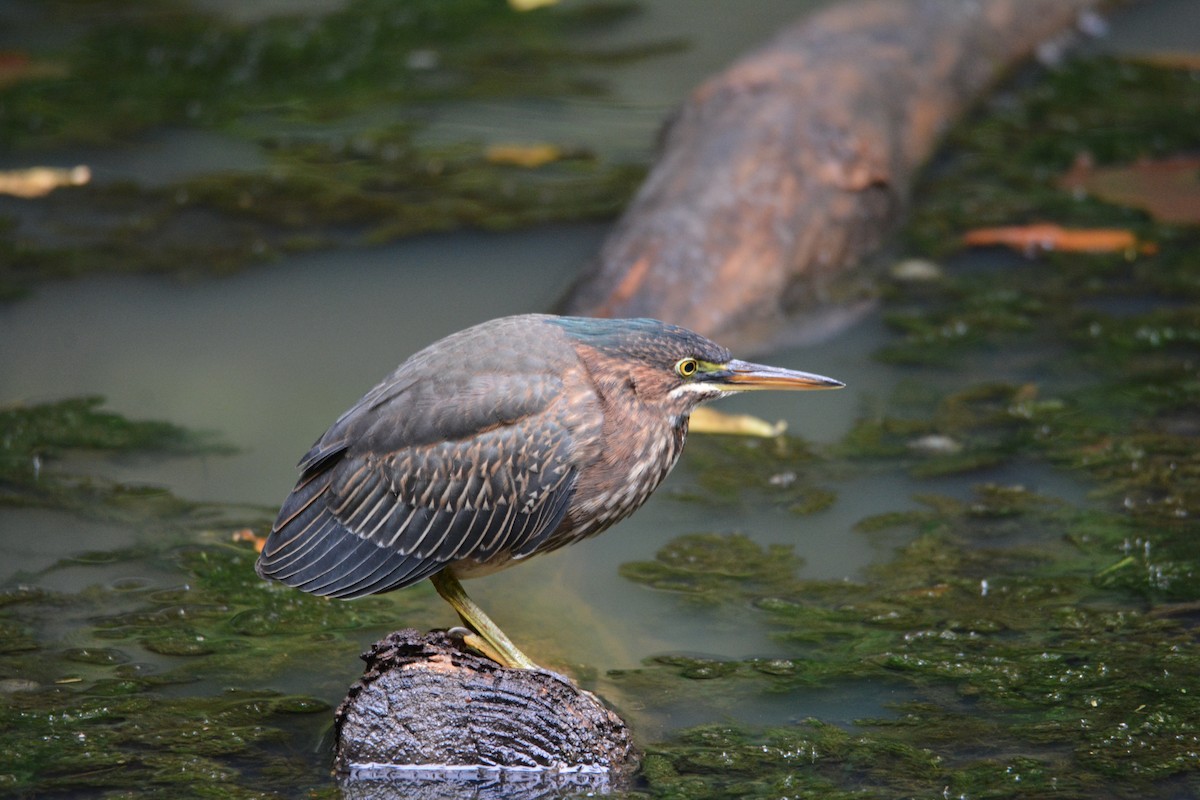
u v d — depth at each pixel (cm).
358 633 940
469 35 2080
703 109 1532
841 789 768
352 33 2084
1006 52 1830
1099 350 1287
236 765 797
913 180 1583
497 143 1733
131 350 1282
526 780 791
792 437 1188
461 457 825
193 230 1504
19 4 2177
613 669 894
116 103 1838
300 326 1320
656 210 1401
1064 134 1717
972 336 1320
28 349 1277
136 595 968
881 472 1123
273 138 1745
